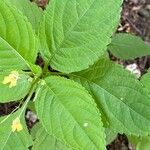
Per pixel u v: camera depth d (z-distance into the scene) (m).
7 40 0.23
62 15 0.24
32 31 0.23
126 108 0.26
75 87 0.23
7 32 0.23
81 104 0.23
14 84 0.24
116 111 0.26
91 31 0.24
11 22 0.23
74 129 0.23
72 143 0.23
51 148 0.31
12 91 0.25
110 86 0.26
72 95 0.23
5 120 0.26
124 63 0.50
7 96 0.25
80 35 0.25
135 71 0.50
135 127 0.26
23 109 0.26
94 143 0.22
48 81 0.24
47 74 0.26
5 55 0.24
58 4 0.24
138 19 0.52
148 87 0.29
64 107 0.23
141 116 0.26
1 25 0.23
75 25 0.24
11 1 0.29
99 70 0.27
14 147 0.26
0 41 0.23
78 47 0.25
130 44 0.40
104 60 0.27
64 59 0.25
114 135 0.35
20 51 0.24
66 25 0.25
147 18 0.53
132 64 0.50
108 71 0.26
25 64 0.24
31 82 0.25
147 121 0.26
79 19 0.24
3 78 0.24
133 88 0.26
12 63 0.24
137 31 0.52
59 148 0.31
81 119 0.23
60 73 0.27
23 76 0.25
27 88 0.25
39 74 0.25
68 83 0.24
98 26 0.24
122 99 0.26
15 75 0.24
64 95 0.23
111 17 0.24
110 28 0.24
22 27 0.23
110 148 0.47
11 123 0.26
